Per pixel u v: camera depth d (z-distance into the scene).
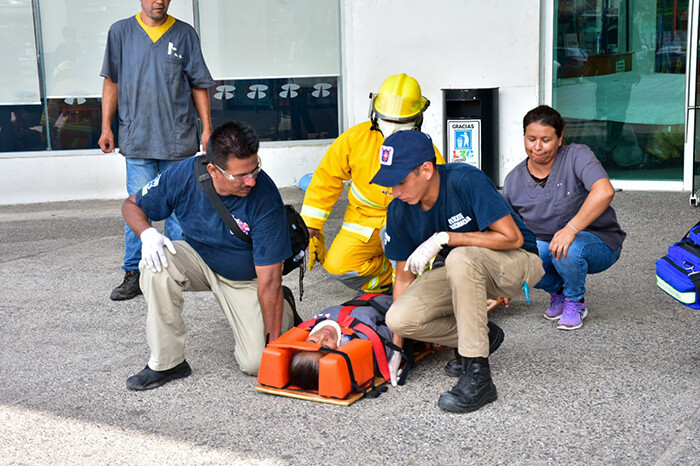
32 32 8.38
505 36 8.28
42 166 8.55
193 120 5.38
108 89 5.29
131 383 3.58
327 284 5.34
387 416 3.23
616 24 7.98
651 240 6.05
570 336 4.11
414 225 3.43
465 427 3.11
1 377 3.82
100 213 7.95
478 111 8.16
